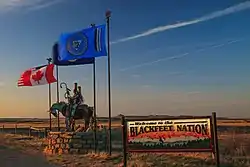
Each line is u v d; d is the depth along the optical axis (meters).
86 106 24.89
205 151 13.76
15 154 21.42
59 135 22.81
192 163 14.75
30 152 22.77
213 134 13.71
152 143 14.41
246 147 18.66
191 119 13.94
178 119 14.10
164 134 14.27
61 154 21.42
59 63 23.31
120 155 18.28
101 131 22.80
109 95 19.83
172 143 14.14
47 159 19.08
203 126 13.82
